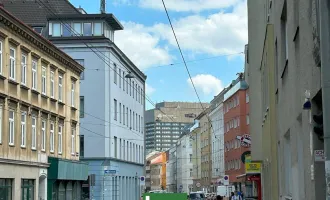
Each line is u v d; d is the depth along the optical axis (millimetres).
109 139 52812
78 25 53031
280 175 13508
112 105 53969
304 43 7477
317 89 6555
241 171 68500
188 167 123875
